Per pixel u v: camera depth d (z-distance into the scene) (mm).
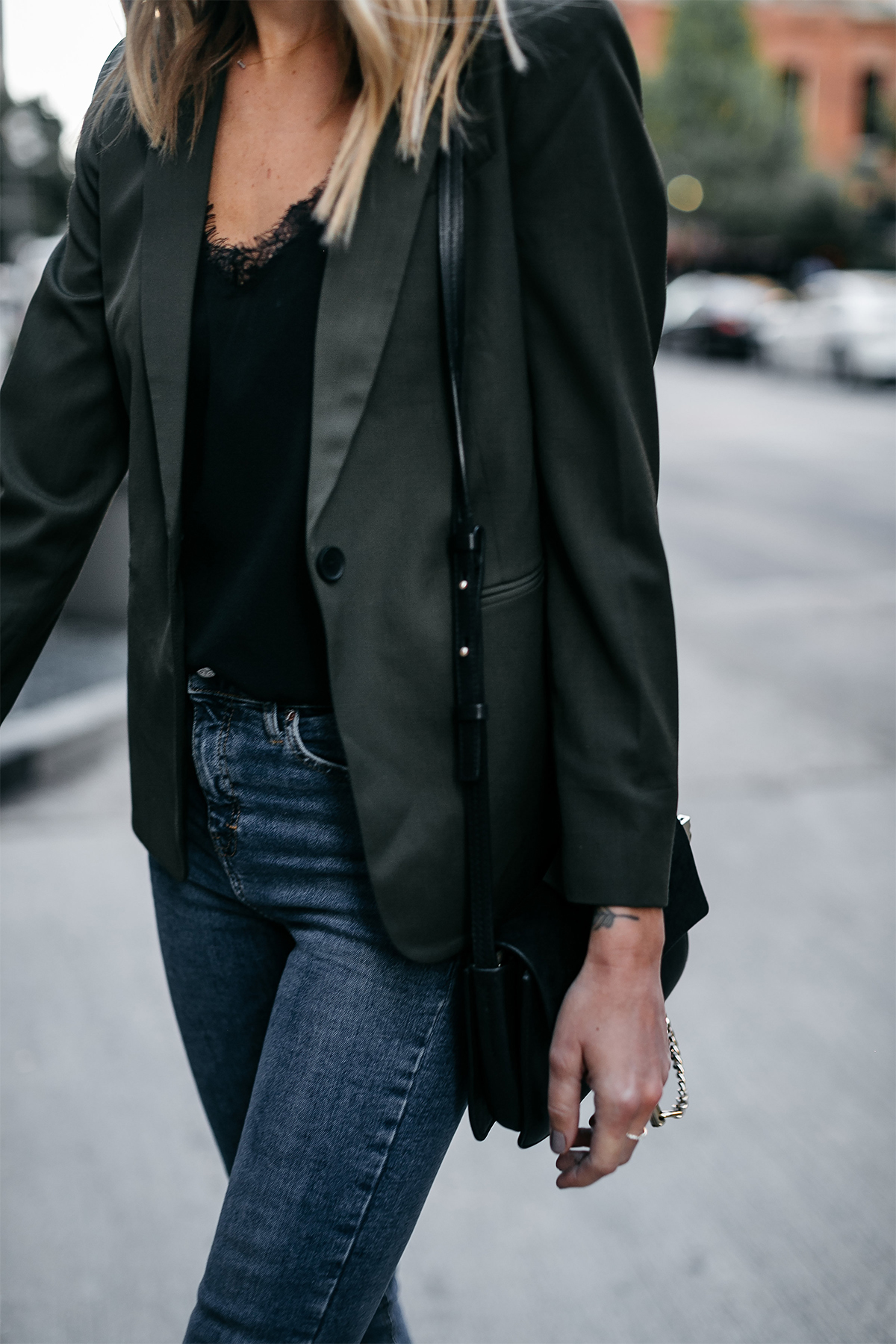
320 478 949
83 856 3562
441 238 944
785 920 3168
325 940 1050
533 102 937
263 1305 1009
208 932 1160
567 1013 991
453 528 977
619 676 972
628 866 972
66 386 1123
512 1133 2383
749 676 5258
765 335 20062
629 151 959
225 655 1029
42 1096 2473
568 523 973
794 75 40875
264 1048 1059
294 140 998
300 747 1022
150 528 1065
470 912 1016
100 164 1094
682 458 11648
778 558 7777
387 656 971
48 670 5324
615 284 949
